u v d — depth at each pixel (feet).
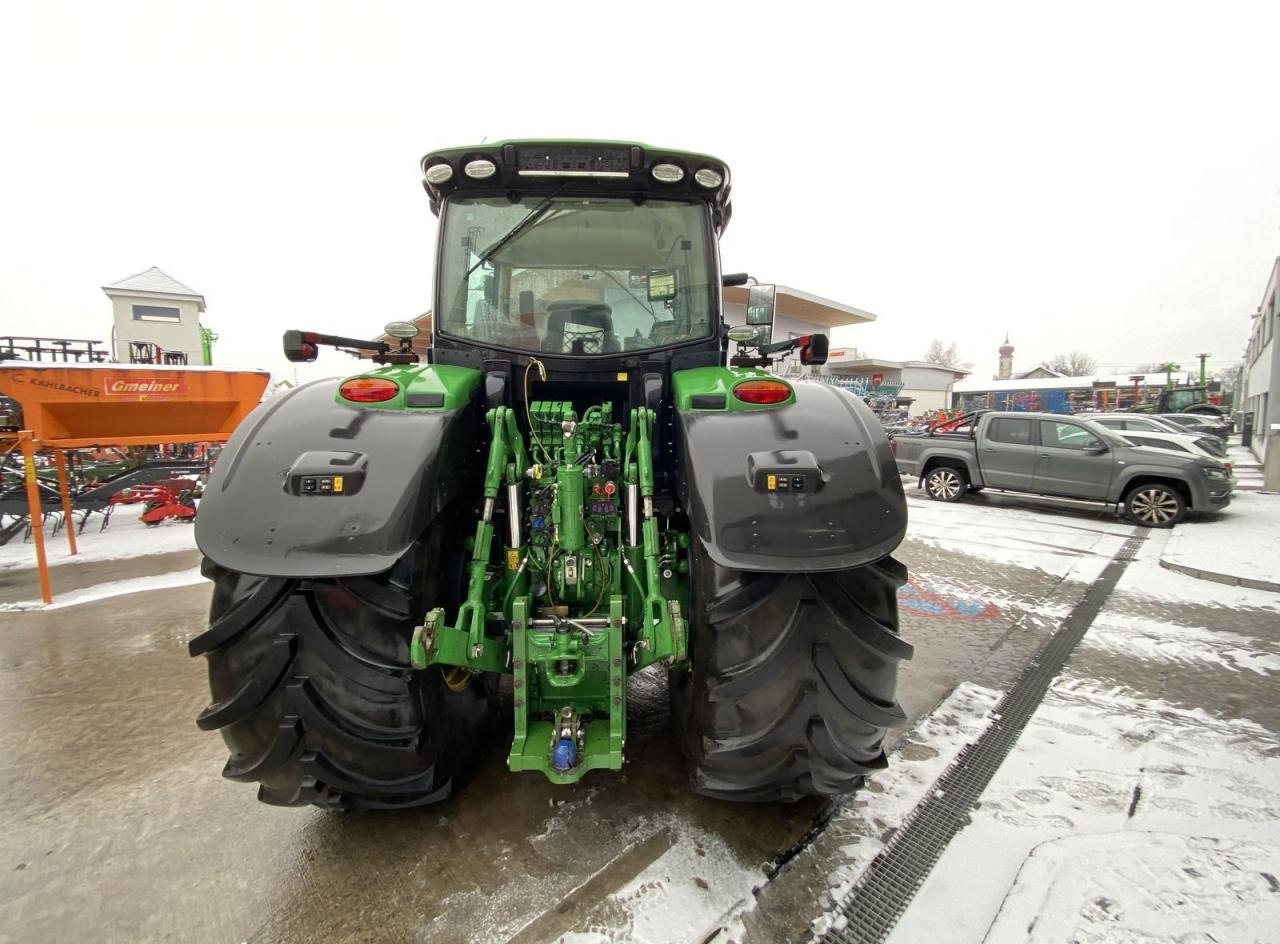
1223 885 6.35
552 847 6.95
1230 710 10.51
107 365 20.45
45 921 6.11
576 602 7.07
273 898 6.35
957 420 35.60
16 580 18.12
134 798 8.03
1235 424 101.35
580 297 8.66
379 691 5.78
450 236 8.61
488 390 8.14
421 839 7.09
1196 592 17.19
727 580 5.87
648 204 8.64
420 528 5.79
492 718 8.96
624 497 7.34
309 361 8.46
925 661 12.50
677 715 7.64
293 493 5.71
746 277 10.37
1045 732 9.70
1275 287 46.37
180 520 26.18
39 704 10.62
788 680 5.78
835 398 7.15
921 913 6.09
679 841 7.04
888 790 8.05
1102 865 6.61
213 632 5.64
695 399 6.92
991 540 23.56
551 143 7.96
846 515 5.85
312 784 6.01
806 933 5.85
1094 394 116.16
